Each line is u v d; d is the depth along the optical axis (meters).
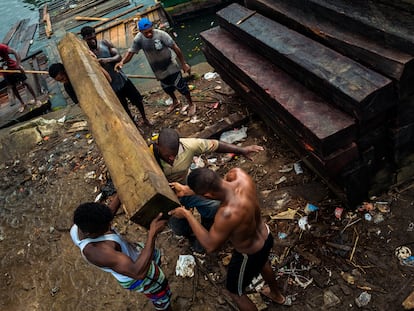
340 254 3.60
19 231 4.91
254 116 5.37
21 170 5.87
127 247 2.80
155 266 3.03
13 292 4.21
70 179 5.44
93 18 11.64
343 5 3.46
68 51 4.70
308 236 3.82
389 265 3.44
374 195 3.96
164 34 5.24
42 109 7.82
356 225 3.78
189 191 3.10
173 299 3.69
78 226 2.47
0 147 6.41
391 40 3.03
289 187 4.35
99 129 3.34
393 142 3.47
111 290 3.94
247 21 4.67
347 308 3.26
